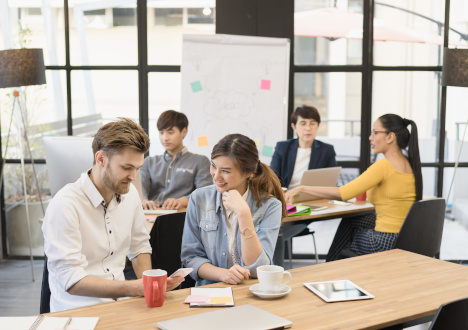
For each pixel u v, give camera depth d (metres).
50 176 3.33
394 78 5.03
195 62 4.82
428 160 5.10
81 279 2.04
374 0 4.89
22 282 4.64
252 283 2.19
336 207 3.83
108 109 5.10
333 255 4.01
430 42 4.93
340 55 4.98
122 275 2.31
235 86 4.86
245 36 4.83
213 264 2.43
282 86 4.87
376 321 1.79
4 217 5.24
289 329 1.72
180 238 2.97
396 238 3.52
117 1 4.97
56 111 5.14
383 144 3.60
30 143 5.19
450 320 1.71
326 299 1.96
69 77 5.07
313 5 4.92
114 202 2.27
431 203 3.37
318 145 4.59
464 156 5.05
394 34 4.93
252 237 2.24
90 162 3.22
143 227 2.45
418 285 2.14
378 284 2.16
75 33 5.04
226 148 2.29
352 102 5.07
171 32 5.00
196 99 4.85
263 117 4.89
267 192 2.44
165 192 4.03
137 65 5.04
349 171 5.20
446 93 4.99
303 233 4.45
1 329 1.69
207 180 4.02
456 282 2.18
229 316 1.78
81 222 2.16
